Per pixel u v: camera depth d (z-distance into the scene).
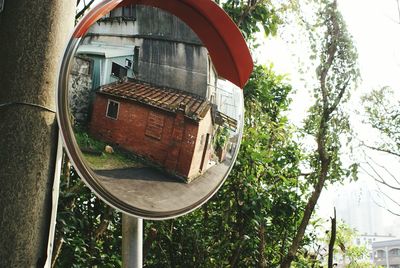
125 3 1.40
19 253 1.32
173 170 1.45
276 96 6.80
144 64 1.43
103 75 1.33
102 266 4.67
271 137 6.29
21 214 1.34
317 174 6.23
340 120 6.04
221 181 1.60
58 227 3.89
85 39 1.31
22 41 1.45
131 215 1.34
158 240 5.55
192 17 1.54
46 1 1.49
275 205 5.79
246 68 1.65
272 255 6.18
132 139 1.36
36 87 1.43
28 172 1.38
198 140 1.52
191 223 5.73
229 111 1.65
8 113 1.40
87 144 1.27
